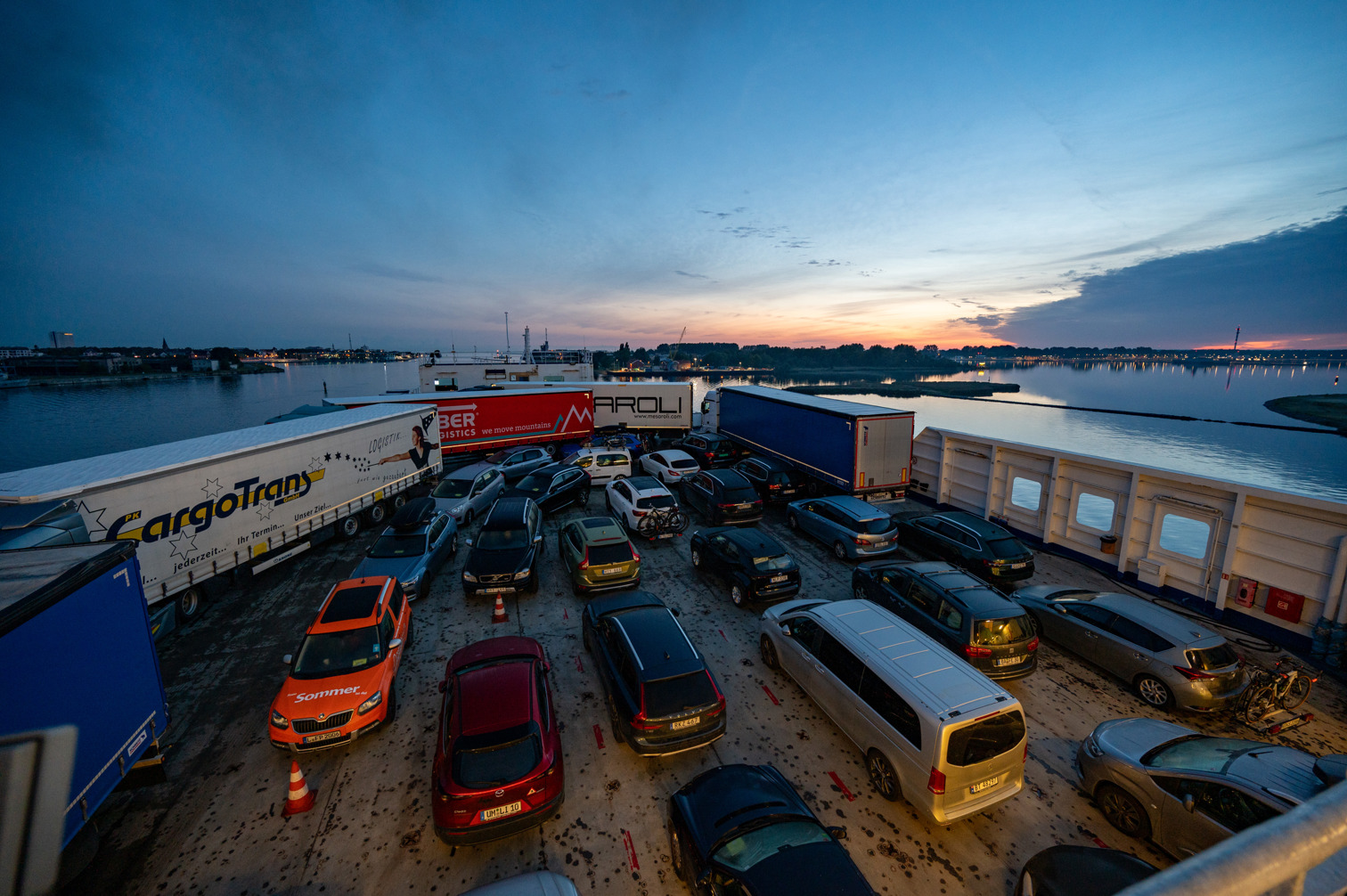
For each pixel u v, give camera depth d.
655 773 8.09
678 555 15.18
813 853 5.94
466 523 16.91
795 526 16.70
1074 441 53.72
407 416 19.09
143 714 7.29
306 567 14.36
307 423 15.74
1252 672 9.20
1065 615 10.69
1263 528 11.28
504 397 25.84
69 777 0.75
